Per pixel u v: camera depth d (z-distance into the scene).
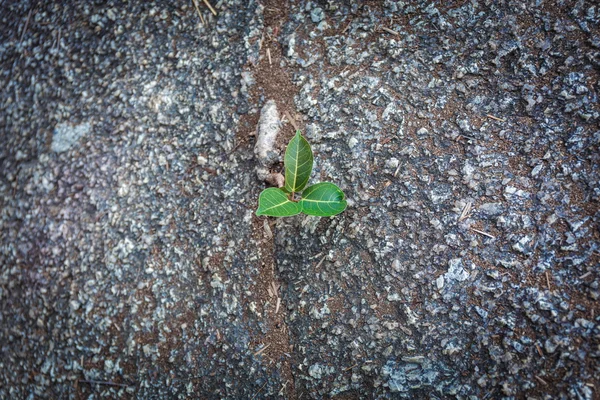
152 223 0.65
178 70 0.68
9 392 0.68
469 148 0.59
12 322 0.69
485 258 0.56
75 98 0.71
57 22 0.73
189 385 0.61
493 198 0.57
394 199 0.59
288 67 0.64
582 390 0.51
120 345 0.64
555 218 0.55
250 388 0.60
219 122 0.65
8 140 0.74
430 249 0.57
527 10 0.60
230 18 0.67
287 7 0.66
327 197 0.56
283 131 0.63
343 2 0.64
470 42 0.61
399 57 0.62
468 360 0.55
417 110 0.60
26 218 0.70
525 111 0.58
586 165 0.56
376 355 0.57
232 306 0.61
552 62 0.58
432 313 0.56
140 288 0.64
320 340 0.58
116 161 0.68
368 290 0.58
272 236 0.61
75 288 0.67
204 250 0.63
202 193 0.64
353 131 0.61
